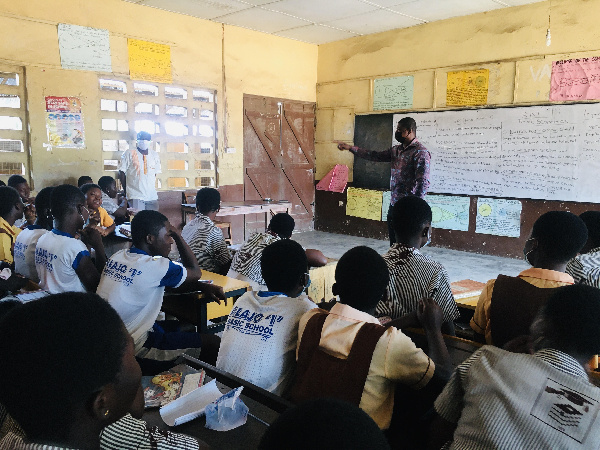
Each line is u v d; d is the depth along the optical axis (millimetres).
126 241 3848
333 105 7508
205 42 6258
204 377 1312
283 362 1416
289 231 2855
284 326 1424
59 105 5047
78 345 599
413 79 6480
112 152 5547
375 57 6879
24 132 4879
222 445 1021
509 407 847
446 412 1023
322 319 1288
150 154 5566
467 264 5488
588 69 5020
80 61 5148
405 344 1179
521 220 5691
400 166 4059
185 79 6102
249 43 6734
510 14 5539
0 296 2229
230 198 6812
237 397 1146
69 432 615
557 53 5219
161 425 1091
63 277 2145
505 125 5684
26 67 4789
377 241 6945
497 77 5707
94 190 3891
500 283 1611
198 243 3076
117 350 649
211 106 6480
